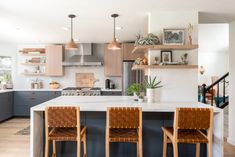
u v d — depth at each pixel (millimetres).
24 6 3094
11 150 3541
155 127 2914
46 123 2408
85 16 3615
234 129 3959
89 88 6441
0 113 5617
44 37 5645
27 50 6652
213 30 6477
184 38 3400
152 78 3438
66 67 6816
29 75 6852
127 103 2996
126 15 3568
